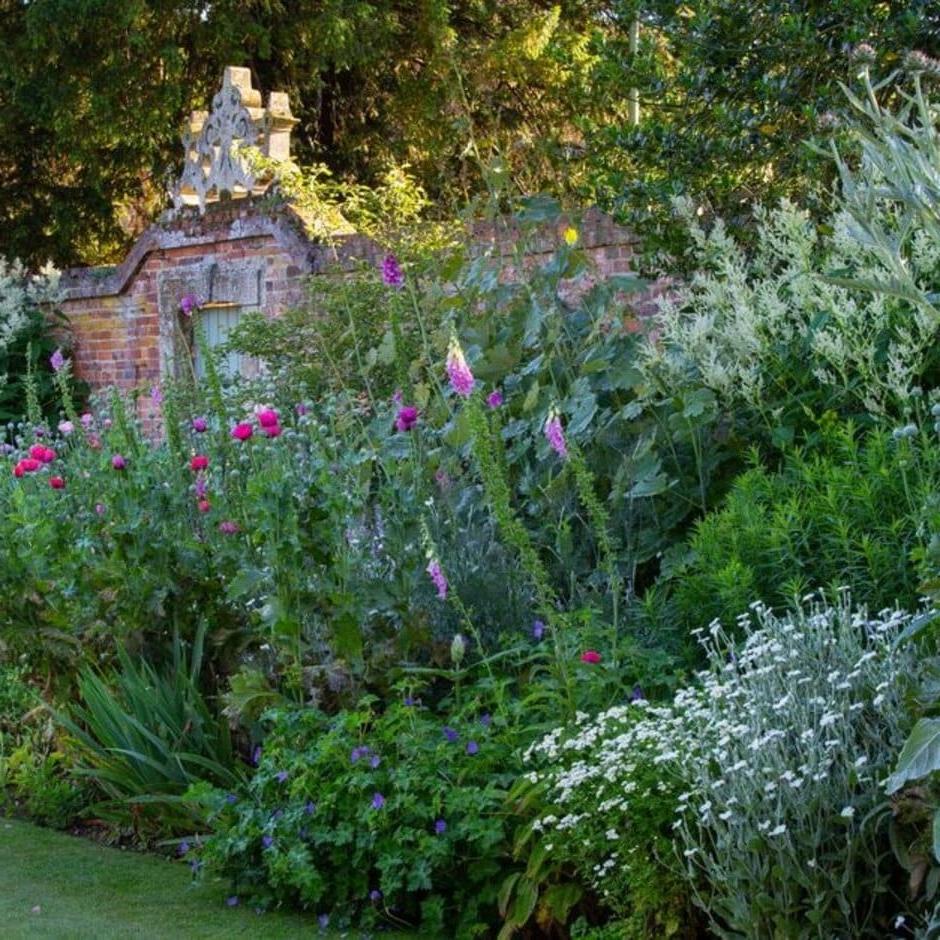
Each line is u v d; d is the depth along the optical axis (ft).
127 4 51.75
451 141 56.85
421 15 57.77
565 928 13.88
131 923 14.80
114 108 55.77
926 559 13.93
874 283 12.25
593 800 12.98
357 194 42.32
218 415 21.39
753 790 12.03
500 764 14.93
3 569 20.53
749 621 15.60
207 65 58.75
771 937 11.85
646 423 20.56
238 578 17.76
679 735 12.90
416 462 19.67
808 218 23.77
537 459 20.97
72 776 19.20
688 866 12.42
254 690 17.21
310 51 57.11
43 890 15.96
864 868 11.98
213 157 43.19
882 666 12.75
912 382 19.53
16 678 20.61
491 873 14.10
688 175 26.30
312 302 32.48
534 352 22.80
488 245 26.20
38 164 63.05
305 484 18.39
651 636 17.17
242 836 15.35
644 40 27.58
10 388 47.06
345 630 16.88
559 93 57.11
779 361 19.67
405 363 21.02
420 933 14.42
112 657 19.93
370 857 14.71
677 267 26.07
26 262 64.49
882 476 16.66
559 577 19.45
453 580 18.17
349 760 15.07
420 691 17.03
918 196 12.09
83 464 22.44
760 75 26.25
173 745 18.16
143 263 45.93
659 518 20.06
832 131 23.73
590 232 30.17
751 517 16.98
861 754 12.25
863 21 24.43
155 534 19.62
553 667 15.70
